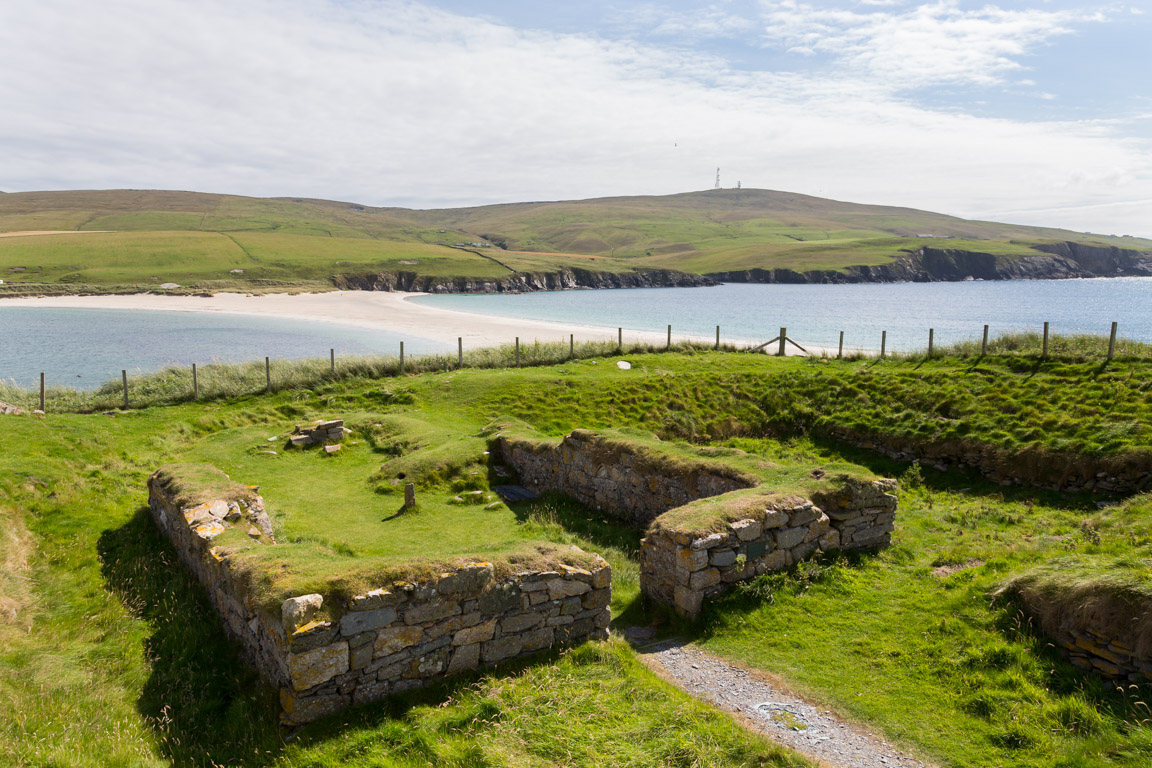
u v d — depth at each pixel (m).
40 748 6.26
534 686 7.62
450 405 24.95
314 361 29.84
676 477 14.33
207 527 10.34
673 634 9.95
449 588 7.73
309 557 8.62
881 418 20.88
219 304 99.38
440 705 7.33
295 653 6.75
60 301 102.06
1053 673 7.85
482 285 157.38
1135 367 19.80
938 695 7.84
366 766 6.24
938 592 10.17
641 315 87.94
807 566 11.15
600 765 6.11
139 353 52.56
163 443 20.05
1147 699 7.17
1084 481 15.44
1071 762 6.45
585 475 16.56
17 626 8.77
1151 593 7.49
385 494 16.52
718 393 24.97
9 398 24.42
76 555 11.41
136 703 7.55
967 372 22.69
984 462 17.34
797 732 7.25
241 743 6.74
